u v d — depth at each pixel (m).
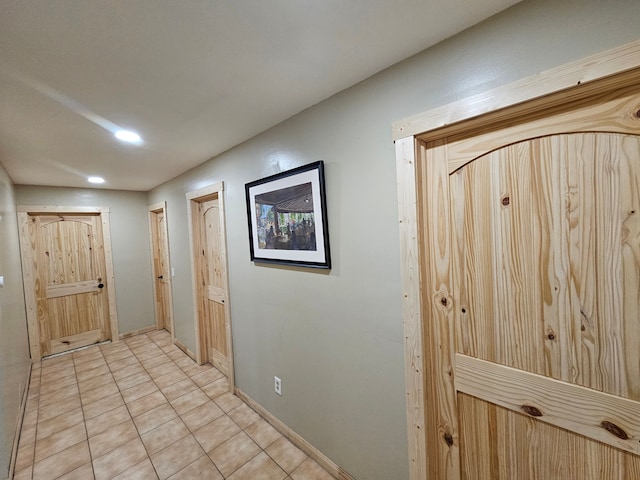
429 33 1.07
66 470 1.82
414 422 1.27
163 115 1.69
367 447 1.52
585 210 0.92
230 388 2.65
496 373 1.12
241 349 2.49
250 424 2.21
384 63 1.26
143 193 4.41
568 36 0.87
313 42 1.10
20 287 3.13
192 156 2.59
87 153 2.33
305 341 1.83
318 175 1.59
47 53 1.08
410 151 1.21
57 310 3.71
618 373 0.89
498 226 1.09
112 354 3.61
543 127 0.98
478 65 1.03
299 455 1.88
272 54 1.16
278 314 2.04
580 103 0.92
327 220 1.59
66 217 3.82
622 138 0.85
